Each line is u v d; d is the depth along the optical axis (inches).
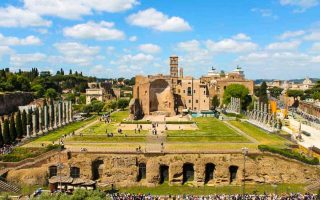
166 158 4549.7
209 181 4574.3
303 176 4463.6
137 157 4559.5
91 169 4547.2
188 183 4542.3
